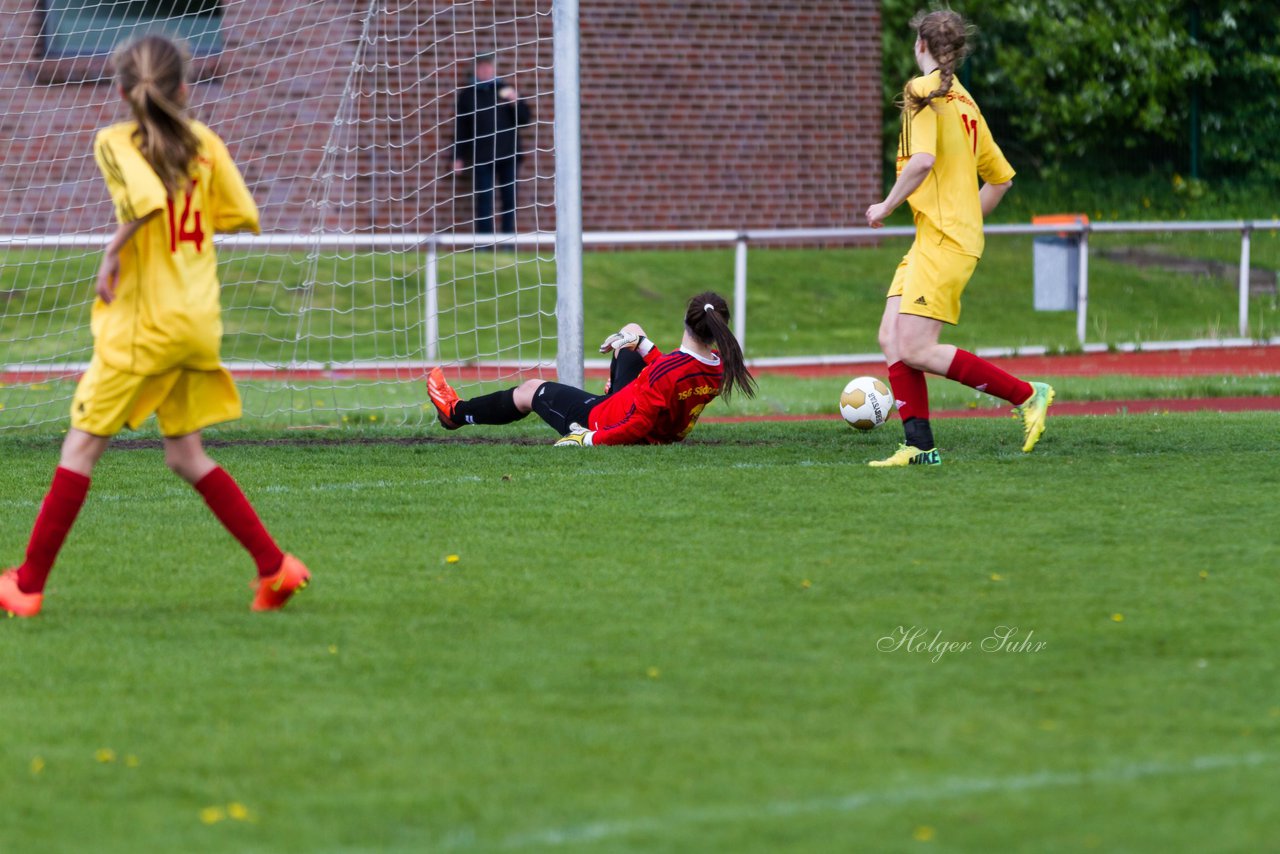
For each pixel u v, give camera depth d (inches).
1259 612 622.2
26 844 406.9
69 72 2249.0
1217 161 3860.7
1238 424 1237.7
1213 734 478.9
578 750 472.7
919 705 512.1
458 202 2511.1
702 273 2578.7
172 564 746.2
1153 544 754.8
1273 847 391.9
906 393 1019.3
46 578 651.5
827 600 655.1
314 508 884.6
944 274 993.5
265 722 504.1
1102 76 3814.0
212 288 645.3
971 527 802.8
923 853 391.9
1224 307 2664.9
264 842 405.7
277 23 2327.8
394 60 2425.0
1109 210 3700.8
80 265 2123.5
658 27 2783.0
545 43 2544.3
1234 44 3796.8
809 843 398.9
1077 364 2032.5
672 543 775.1
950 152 994.7
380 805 430.0
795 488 927.7
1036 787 435.2
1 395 1555.1
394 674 556.7
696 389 1125.7
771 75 2856.8
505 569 722.8
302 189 2367.1
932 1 3865.7
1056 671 548.4
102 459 1094.4
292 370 1764.3
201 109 2306.8
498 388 1685.5
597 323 2287.2
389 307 2169.0
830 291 2581.2
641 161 2800.2
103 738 490.0
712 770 453.7
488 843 402.3
